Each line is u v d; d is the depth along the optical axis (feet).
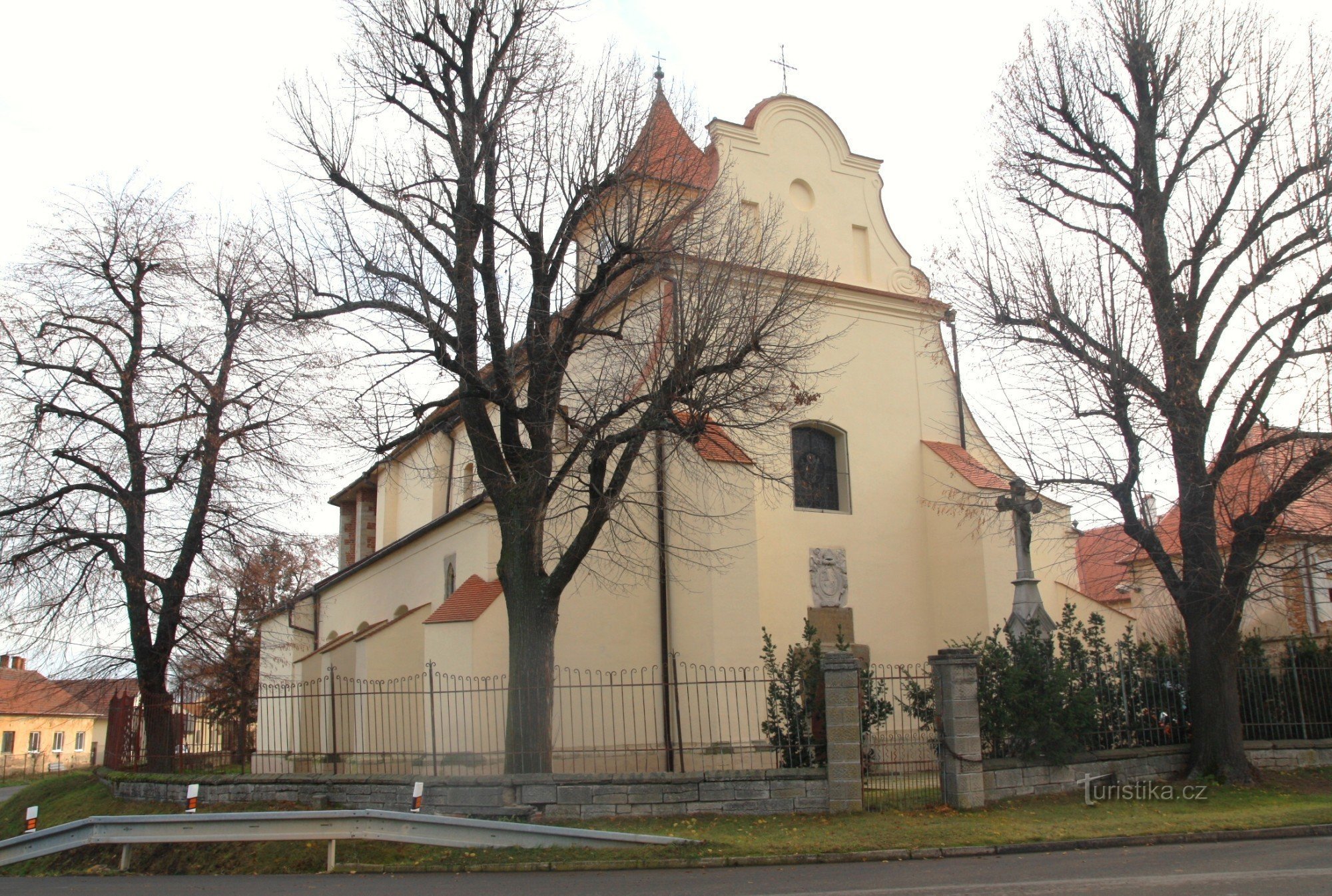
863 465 74.84
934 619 74.54
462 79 55.36
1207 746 55.21
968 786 47.75
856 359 76.64
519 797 47.50
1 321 71.00
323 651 83.10
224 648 86.69
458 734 62.90
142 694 71.61
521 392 59.21
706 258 54.60
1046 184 61.62
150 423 70.64
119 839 43.93
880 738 56.75
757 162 76.59
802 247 74.59
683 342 50.93
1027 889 30.42
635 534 65.16
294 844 46.16
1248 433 57.72
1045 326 57.77
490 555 69.56
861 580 72.54
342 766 65.57
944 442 78.13
